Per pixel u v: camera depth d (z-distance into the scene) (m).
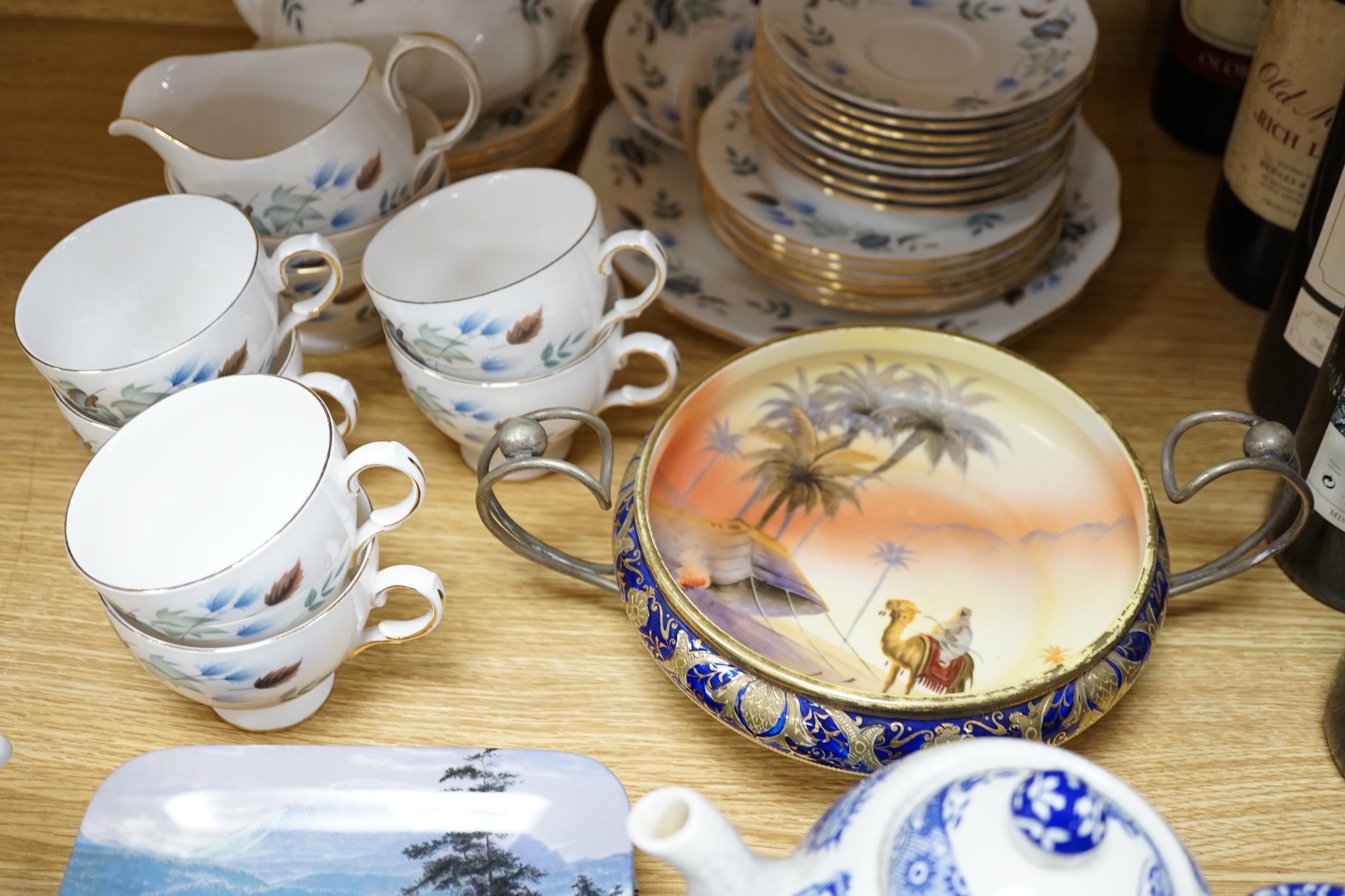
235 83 0.72
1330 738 0.57
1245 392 0.73
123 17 0.96
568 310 0.61
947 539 0.61
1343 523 0.59
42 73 0.92
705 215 0.81
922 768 0.38
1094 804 0.34
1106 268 0.81
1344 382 0.56
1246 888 0.52
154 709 0.59
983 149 0.66
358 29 0.75
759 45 0.72
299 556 0.50
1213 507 0.68
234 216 0.62
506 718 0.59
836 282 0.70
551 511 0.68
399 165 0.70
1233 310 0.78
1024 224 0.70
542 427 0.57
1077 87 0.68
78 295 0.62
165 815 0.52
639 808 0.37
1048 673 0.49
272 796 0.52
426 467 0.71
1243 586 0.64
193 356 0.57
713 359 0.77
